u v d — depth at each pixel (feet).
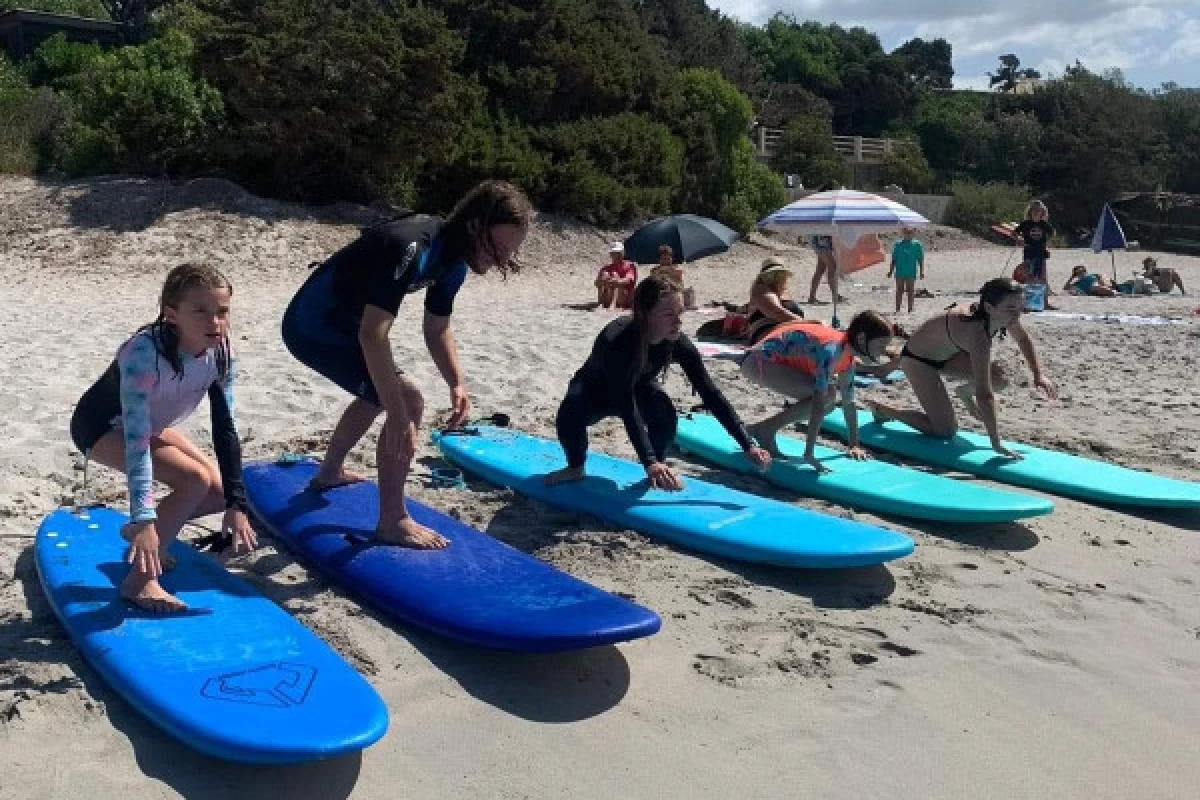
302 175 69.82
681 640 14.28
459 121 74.95
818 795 11.08
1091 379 34.19
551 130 82.89
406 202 74.43
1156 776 11.71
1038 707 13.06
